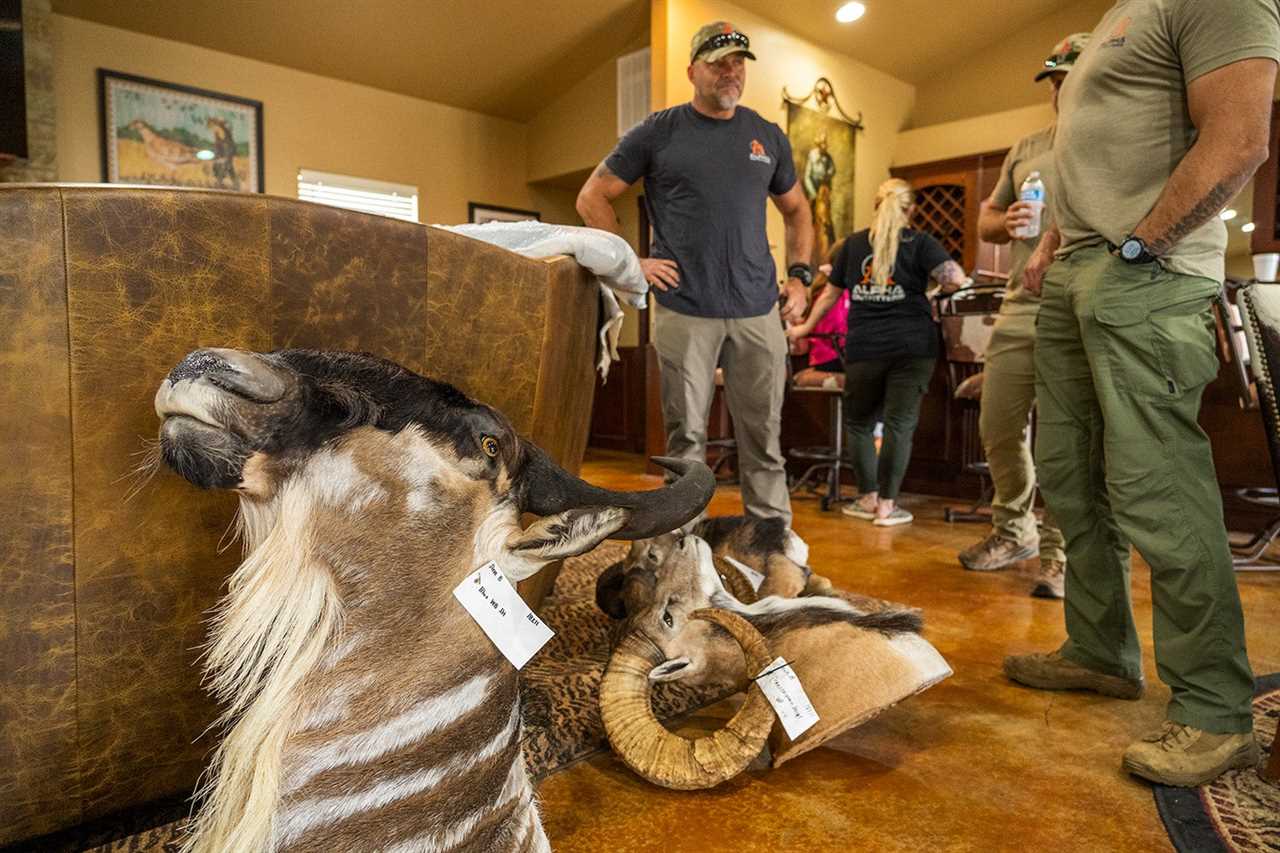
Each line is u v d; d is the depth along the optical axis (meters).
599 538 1.03
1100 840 1.42
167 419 0.80
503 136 8.67
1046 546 2.96
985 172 7.91
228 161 6.85
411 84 7.72
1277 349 1.71
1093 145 1.78
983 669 2.25
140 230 1.10
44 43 5.84
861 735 1.84
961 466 5.06
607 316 2.24
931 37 7.88
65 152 6.11
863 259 4.23
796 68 7.28
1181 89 1.65
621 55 7.71
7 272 1.02
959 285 3.95
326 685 0.84
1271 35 1.49
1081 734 1.84
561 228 2.01
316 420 0.85
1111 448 1.71
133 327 1.11
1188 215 1.56
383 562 0.87
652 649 1.71
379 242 1.35
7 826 1.16
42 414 1.07
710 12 6.43
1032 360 3.02
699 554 1.85
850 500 4.94
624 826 1.46
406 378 0.96
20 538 1.08
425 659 0.90
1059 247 2.03
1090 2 7.52
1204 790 1.56
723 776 1.51
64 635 1.14
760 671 1.57
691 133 2.77
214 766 0.92
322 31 6.75
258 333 1.23
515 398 1.73
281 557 0.82
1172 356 1.63
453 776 0.91
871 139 8.24
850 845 1.40
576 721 1.79
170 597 1.21
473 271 1.54
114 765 1.22
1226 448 4.09
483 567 0.95
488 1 6.66
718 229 2.72
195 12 6.29
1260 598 2.95
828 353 5.07
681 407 2.80
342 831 0.83
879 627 1.72
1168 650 1.65
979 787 1.61
